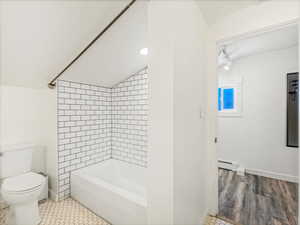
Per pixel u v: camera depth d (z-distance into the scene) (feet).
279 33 6.64
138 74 8.06
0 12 3.77
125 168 8.52
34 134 7.40
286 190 7.45
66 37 4.90
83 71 6.81
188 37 4.11
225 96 10.30
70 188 7.24
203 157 5.63
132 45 5.89
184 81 3.85
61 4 3.90
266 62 8.92
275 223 5.35
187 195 4.09
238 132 9.89
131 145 8.48
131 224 4.79
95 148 8.46
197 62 4.84
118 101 9.00
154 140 3.55
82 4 4.01
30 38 4.61
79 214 5.98
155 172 3.56
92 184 6.09
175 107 3.35
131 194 5.12
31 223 5.23
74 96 7.47
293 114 8.23
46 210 6.20
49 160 7.18
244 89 9.64
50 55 5.46
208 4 4.76
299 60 4.33
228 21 5.38
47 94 7.17
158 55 3.48
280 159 8.62
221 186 7.91
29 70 5.90
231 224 5.39
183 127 3.80
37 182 5.38
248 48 8.28
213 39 5.72
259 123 9.21
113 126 9.29
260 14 4.78
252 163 9.46
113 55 6.30
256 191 7.39
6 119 6.67
